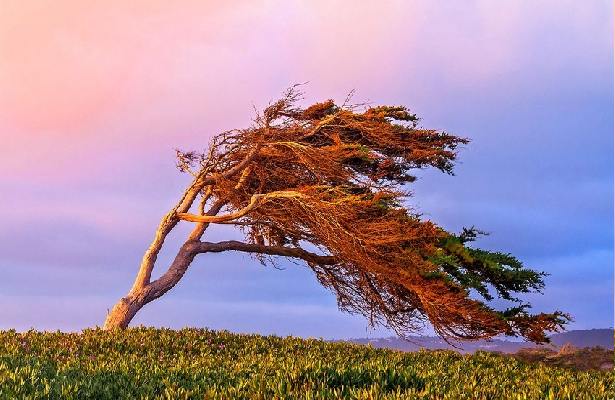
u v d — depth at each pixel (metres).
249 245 23.52
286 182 23.70
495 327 18.22
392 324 21.77
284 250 23.30
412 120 23.41
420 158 22.20
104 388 8.73
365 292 22.20
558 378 11.88
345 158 21.77
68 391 8.25
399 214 19.75
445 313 18.84
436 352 17.55
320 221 20.80
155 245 23.17
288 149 22.70
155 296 22.66
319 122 22.98
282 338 18.69
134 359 13.07
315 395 7.98
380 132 22.23
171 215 23.55
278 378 8.85
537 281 18.89
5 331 16.67
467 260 18.98
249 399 8.08
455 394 8.30
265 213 22.62
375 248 19.77
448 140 22.84
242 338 18.25
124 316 21.66
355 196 19.80
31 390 8.31
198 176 23.42
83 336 16.70
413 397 7.98
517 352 21.69
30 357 12.19
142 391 8.70
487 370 13.88
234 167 23.27
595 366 19.77
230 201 24.06
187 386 9.09
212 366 12.34
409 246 19.58
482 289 19.33
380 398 7.84
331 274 23.09
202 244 23.52
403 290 20.70
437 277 18.45
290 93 22.25
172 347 16.03
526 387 10.23
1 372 9.41
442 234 19.30
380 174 22.53
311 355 15.28
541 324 18.06
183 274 23.19
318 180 22.73
